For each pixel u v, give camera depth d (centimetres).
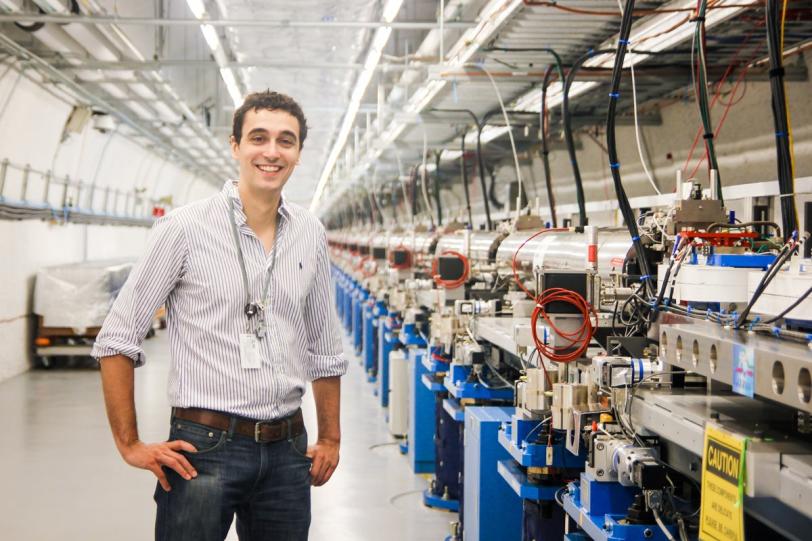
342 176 1439
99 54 715
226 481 222
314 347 255
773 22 236
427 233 830
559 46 441
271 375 227
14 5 560
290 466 233
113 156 1300
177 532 220
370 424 759
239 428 223
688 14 339
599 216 530
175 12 851
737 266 221
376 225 1345
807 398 141
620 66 289
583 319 296
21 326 996
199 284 224
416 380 595
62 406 798
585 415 269
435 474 534
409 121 657
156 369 1041
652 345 261
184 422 223
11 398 836
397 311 786
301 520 236
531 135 674
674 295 251
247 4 493
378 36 502
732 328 192
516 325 333
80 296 1012
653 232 293
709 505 177
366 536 463
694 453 201
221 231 227
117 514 486
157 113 1005
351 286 1472
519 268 475
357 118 1030
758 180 404
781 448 163
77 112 1002
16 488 535
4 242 923
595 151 621
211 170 1892
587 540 284
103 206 1334
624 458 236
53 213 1059
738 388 164
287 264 234
